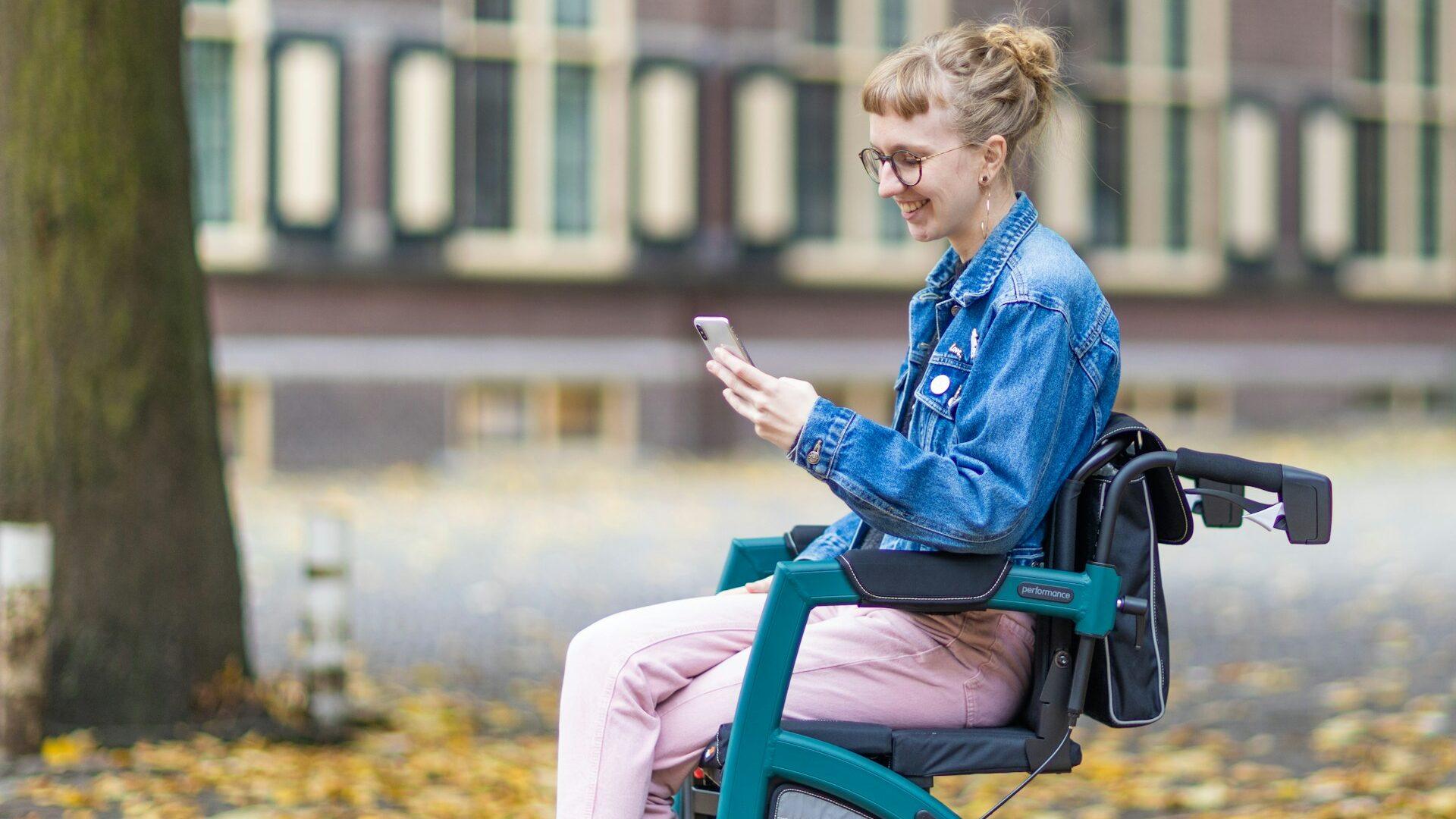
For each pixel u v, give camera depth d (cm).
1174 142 2805
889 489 312
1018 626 345
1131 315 2777
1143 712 333
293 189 2262
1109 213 2766
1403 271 2956
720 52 2478
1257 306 2864
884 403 2602
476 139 2391
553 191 2423
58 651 721
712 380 2503
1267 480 337
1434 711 776
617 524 1777
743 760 318
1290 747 731
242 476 2230
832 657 339
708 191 2478
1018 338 322
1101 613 319
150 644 738
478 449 2384
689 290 2483
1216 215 2817
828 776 318
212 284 2238
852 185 2573
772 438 321
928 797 319
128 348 735
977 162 335
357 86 2295
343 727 763
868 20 2569
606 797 324
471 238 2375
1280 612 1162
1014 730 339
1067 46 367
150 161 739
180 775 661
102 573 729
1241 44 2820
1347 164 2914
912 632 341
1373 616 1126
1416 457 2484
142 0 733
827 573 317
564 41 2422
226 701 754
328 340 2294
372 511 1906
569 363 2411
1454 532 1594
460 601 1270
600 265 2427
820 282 2542
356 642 1087
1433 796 597
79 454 726
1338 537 1595
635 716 330
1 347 726
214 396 780
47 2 716
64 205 721
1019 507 313
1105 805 642
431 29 2323
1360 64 2941
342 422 2298
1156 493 345
